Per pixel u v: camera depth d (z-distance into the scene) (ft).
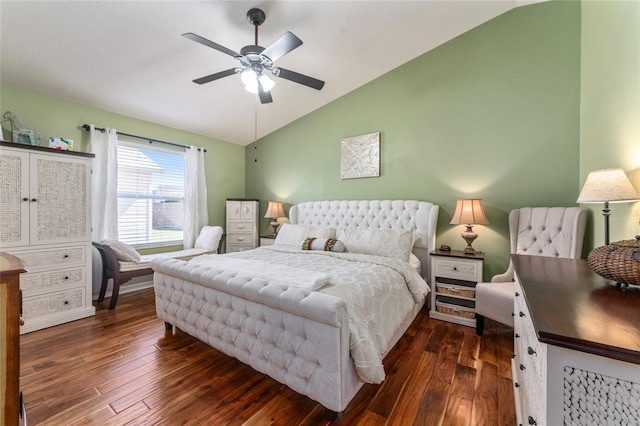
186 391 5.43
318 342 4.58
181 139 14.10
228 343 6.08
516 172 9.20
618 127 5.64
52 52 8.09
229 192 16.46
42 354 6.75
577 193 8.25
